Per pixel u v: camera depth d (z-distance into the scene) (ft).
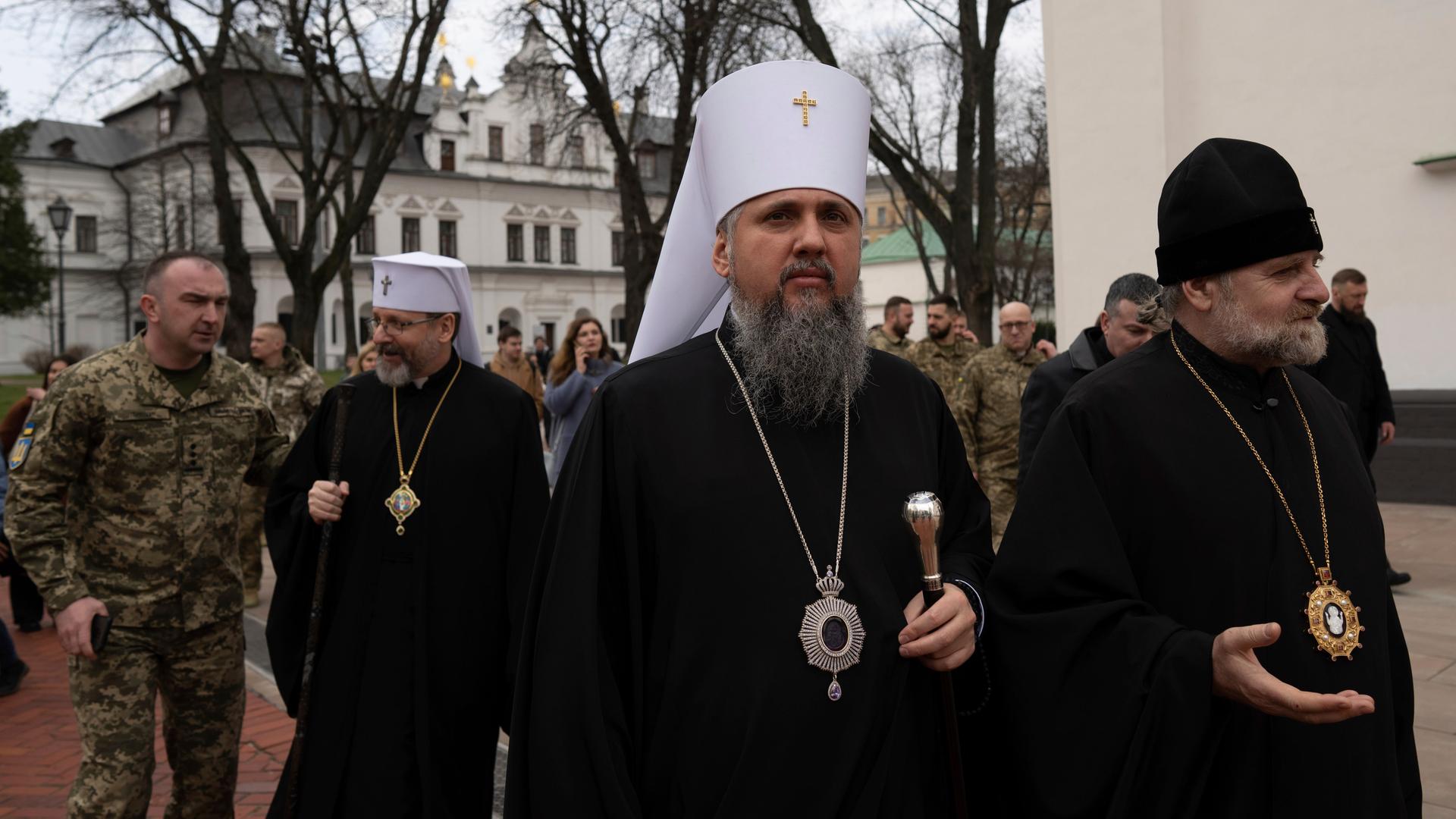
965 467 6.73
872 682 5.30
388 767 9.37
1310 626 5.74
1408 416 28.91
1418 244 29.01
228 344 62.44
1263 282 6.01
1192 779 5.55
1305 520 5.97
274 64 73.97
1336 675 5.71
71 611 9.01
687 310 6.66
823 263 5.69
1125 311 12.02
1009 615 6.25
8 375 171.01
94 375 9.70
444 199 174.19
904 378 6.41
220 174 61.98
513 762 5.57
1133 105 31.07
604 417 5.79
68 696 17.78
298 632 10.10
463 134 176.96
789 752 5.10
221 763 10.07
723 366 5.97
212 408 10.19
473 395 10.45
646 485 5.60
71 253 177.68
